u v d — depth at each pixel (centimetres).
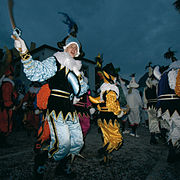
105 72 242
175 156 230
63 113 160
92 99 242
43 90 176
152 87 391
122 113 245
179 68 238
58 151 152
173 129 236
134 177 183
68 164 183
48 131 166
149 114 385
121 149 314
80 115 248
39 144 163
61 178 179
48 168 210
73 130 171
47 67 153
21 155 271
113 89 233
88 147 330
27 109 492
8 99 340
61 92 165
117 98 237
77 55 207
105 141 224
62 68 165
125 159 250
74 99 197
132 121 494
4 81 343
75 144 170
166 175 187
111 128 224
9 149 317
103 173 194
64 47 199
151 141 371
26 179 175
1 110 331
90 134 520
